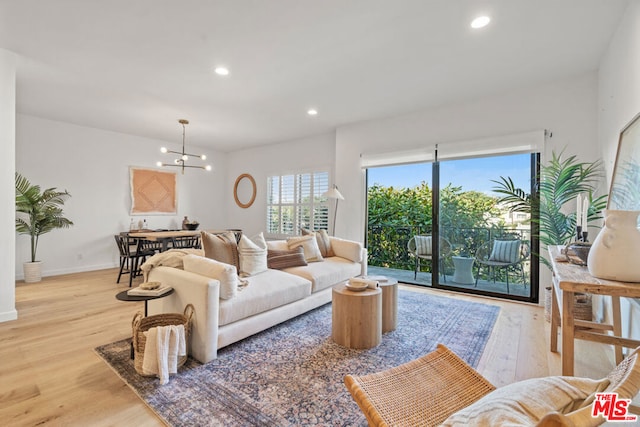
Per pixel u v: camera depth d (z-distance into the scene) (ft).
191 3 7.22
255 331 8.41
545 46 9.00
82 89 12.35
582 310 9.34
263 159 22.93
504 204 12.66
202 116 15.74
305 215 20.25
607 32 8.29
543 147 11.34
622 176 7.24
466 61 9.87
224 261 9.73
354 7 7.32
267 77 11.12
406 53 9.40
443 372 4.40
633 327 7.10
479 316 10.56
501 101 12.39
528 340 8.63
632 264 4.55
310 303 10.37
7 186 9.80
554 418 1.82
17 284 14.74
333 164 18.86
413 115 14.74
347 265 12.83
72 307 11.34
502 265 12.80
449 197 13.96
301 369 7.00
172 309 8.11
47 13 7.59
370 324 8.11
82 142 17.87
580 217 8.33
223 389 6.21
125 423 5.25
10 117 9.75
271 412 5.53
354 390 3.82
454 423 3.01
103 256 18.66
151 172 20.80
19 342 8.33
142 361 6.57
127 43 8.98
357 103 13.64
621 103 7.87
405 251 17.12
